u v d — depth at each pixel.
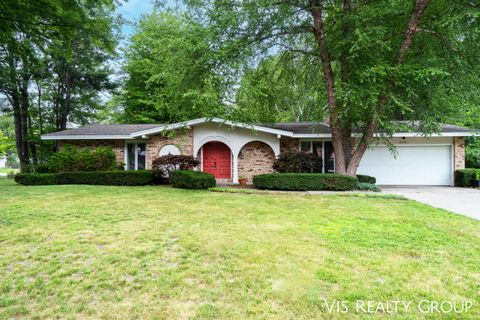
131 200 7.80
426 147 13.22
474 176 11.93
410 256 3.66
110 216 5.81
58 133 13.92
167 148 13.70
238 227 5.02
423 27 9.46
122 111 23.61
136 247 3.99
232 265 3.38
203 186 10.46
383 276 3.09
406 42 9.13
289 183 10.24
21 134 17.97
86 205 6.98
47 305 2.62
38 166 14.37
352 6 9.52
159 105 13.83
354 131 12.27
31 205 6.91
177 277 3.10
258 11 9.39
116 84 19.94
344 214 6.12
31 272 3.25
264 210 6.53
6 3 7.01
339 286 2.87
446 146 13.09
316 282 2.96
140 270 3.29
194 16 9.99
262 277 3.08
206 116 10.93
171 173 11.34
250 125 11.54
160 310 2.51
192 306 2.56
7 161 40.91
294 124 15.05
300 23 10.59
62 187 10.57
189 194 9.09
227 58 9.84
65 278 3.12
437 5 9.11
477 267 3.32
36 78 17.20
